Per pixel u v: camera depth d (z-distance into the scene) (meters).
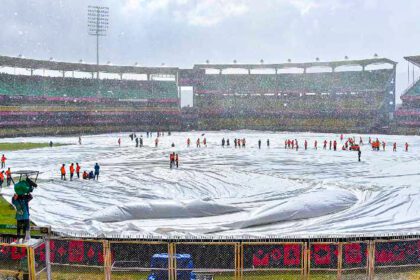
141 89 135.62
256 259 16.25
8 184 35.66
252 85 136.38
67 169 46.19
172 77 142.25
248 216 24.19
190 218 24.72
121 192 33.22
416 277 15.45
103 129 120.81
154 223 23.45
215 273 15.76
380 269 16.27
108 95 128.38
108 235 19.12
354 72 128.62
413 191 32.06
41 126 111.62
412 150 67.62
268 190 33.84
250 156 58.91
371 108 121.56
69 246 16.00
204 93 138.25
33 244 13.01
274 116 132.00
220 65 137.75
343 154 61.53
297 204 25.33
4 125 103.88
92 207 28.23
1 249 13.84
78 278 14.85
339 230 21.94
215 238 17.45
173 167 47.34
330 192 28.67
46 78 121.38
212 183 37.22
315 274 15.73
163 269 13.62
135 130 127.44
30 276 12.88
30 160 54.75
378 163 50.91
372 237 16.67
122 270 15.20
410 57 119.75
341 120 123.19
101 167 47.69
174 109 134.38
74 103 120.50
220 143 82.19
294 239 16.53
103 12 126.25
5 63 110.38
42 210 27.00
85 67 125.25
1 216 24.17
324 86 130.00
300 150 68.00
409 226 22.73
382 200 29.16
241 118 133.75
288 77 135.88
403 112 116.81
